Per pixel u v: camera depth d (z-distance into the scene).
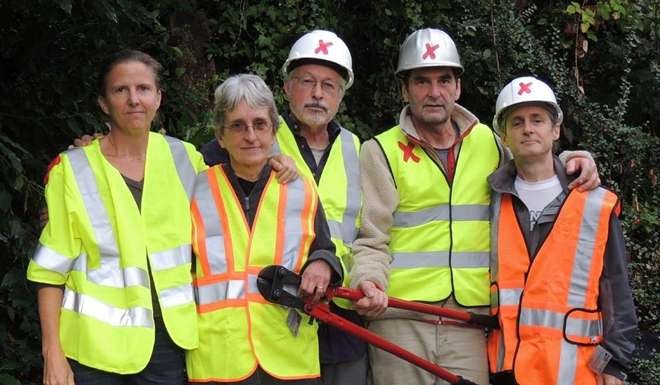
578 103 6.31
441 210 3.74
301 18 6.29
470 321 3.62
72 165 3.15
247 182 3.35
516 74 6.46
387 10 6.35
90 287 3.06
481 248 3.74
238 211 3.30
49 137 4.59
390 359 3.70
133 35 5.04
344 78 3.74
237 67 6.45
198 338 3.19
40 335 4.12
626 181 6.28
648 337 5.59
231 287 3.22
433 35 3.75
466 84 6.52
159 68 3.27
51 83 4.47
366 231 3.70
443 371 3.51
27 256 3.91
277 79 6.27
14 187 3.84
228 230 3.29
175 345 3.16
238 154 3.26
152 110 3.20
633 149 6.21
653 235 6.06
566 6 6.64
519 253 3.56
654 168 6.29
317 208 3.40
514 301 3.54
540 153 3.53
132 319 3.06
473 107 6.65
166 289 3.14
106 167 3.15
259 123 3.24
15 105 4.48
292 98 3.70
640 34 6.70
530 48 6.37
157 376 3.12
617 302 3.46
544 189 3.59
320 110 3.64
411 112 3.84
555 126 3.61
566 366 3.41
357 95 6.68
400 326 3.70
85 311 3.03
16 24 4.35
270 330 3.23
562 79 6.34
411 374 3.67
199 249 3.26
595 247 3.47
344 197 3.69
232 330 3.19
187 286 3.20
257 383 3.19
